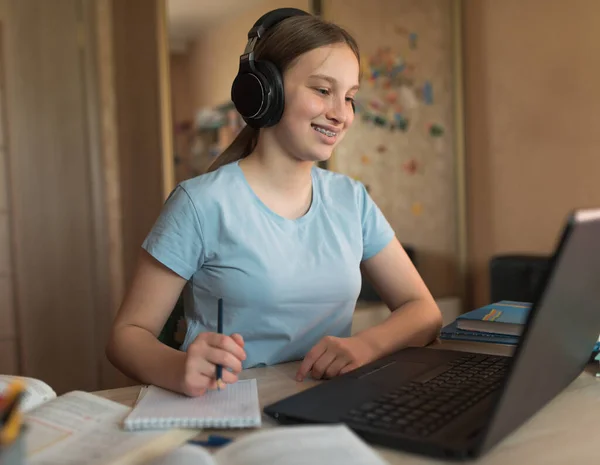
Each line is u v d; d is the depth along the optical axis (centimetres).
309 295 116
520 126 315
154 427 72
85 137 281
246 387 88
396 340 110
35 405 85
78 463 63
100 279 285
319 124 111
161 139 269
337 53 110
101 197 285
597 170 284
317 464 56
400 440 65
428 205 338
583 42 285
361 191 133
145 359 93
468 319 121
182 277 112
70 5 275
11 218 265
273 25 115
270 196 118
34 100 269
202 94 312
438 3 336
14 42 263
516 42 314
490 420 59
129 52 278
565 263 57
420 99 333
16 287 266
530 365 61
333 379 87
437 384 83
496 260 279
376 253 133
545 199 307
